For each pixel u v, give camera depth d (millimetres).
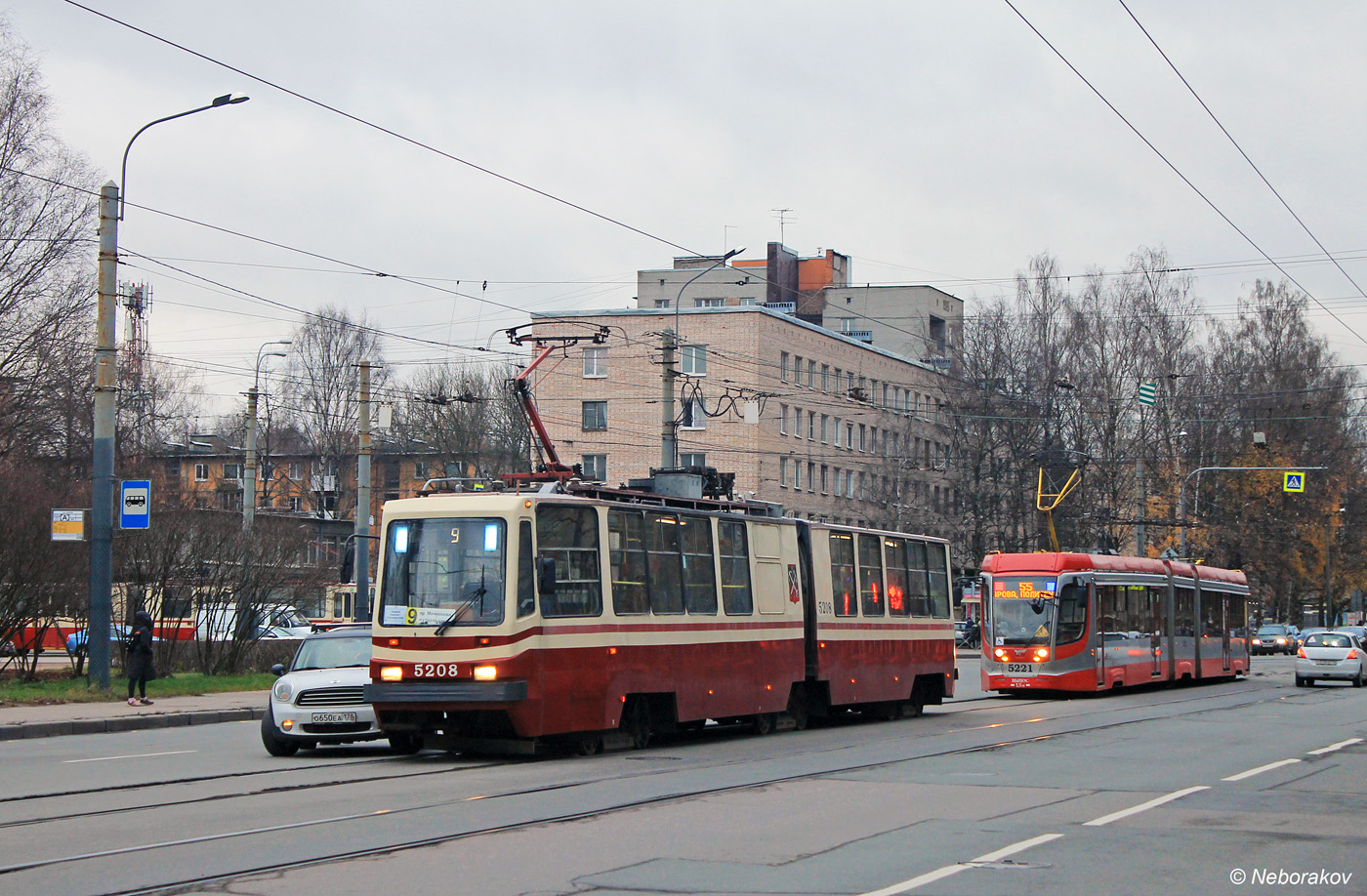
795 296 86375
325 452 71188
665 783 14703
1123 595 36281
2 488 29328
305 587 34719
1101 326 60344
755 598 21734
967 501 63188
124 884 9016
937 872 9500
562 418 65938
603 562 18406
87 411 42562
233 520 33656
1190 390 61750
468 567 17125
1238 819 12102
